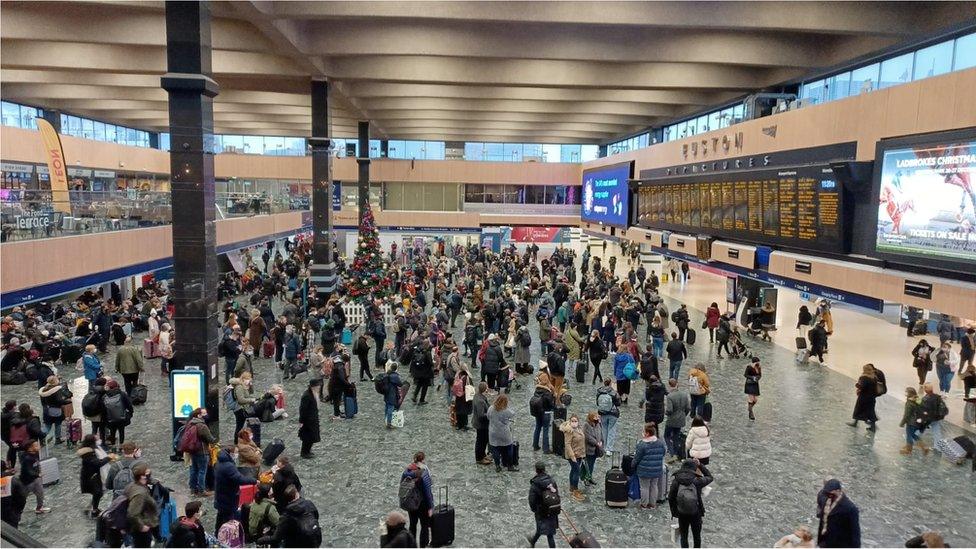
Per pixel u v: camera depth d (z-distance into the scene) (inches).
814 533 382.6
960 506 418.6
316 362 614.9
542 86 1028.5
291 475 346.3
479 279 1164.5
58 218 703.1
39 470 389.1
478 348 746.8
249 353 674.8
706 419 548.7
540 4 673.6
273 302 1197.1
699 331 1000.2
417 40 821.2
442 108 1380.4
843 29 684.1
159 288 1096.8
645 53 836.6
